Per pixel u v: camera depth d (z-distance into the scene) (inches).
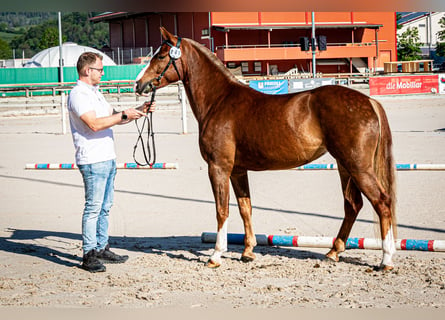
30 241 304.3
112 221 343.9
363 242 257.8
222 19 2159.2
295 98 235.1
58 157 625.6
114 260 259.6
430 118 929.5
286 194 407.2
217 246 251.3
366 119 222.1
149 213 361.7
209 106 258.1
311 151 232.8
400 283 217.5
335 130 224.1
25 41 5433.1
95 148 248.8
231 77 257.3
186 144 709.3
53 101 1360.7
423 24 2933.1
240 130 243.8
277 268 243.9
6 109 1350.9
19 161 606.5
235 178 259.3
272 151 236.8
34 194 432.8
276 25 2192.4
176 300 206.2
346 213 249.9
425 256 255.3
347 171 227.3
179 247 285.7
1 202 405.7
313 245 265.1
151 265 255.4
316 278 229.0
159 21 2324.1
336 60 2277.3
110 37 2674.7
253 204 377.4
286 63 2237.9
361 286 216.5
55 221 348.8
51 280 237.1
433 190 392.8
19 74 1989.4
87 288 224.5
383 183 228.2
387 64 2073.1
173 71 261.4
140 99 1409.9
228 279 231.3
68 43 2426.2
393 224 231.8
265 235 274.4
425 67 2097.7
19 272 249.9
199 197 404.8
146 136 819.4
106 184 261.4
